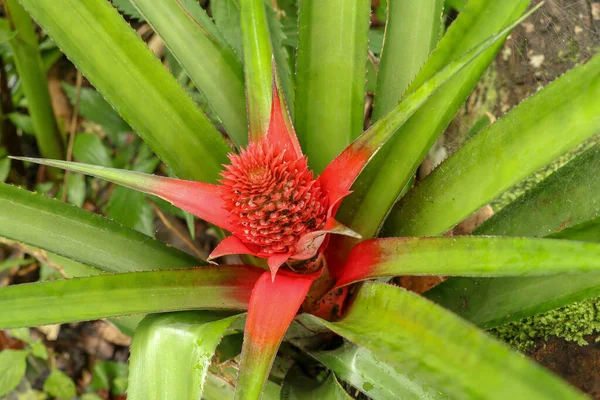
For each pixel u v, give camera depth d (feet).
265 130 1.54
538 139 1.39
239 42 1.98
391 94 1.67
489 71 2.14
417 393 1.39
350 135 1.65
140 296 1.47
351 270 1.49
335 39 1.63
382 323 1.33
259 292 1.40
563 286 1.49
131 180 1.44
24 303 1.43
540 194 1.61
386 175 1.60
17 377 2.30
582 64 1.33
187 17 1.69
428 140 1.56
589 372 1.60
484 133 1.48
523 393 1.08
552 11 2.11
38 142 2.57
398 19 1.66
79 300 1.44
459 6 2.21
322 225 1.45
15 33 2.16
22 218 1.57
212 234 2.46
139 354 1.39
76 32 1.59
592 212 1.53
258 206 1.40
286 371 1.78
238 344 1.79
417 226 1.58
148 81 1.63
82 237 1.60
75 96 2.54
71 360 2.47
